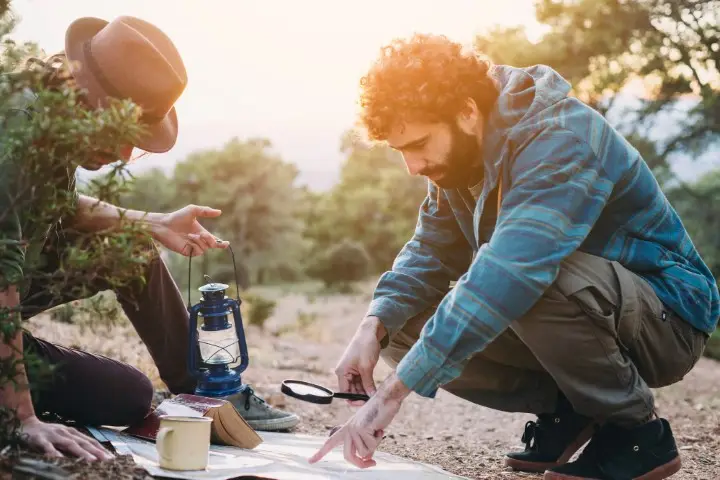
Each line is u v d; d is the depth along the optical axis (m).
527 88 2.49
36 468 1.94
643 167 2.59
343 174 95.06
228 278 58.72
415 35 2.52
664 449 2.55
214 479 2.20
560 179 2.36
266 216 96.25
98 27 2.82
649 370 2.71
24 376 2.15
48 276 2.14
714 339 12.17
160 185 91.19
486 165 2.49
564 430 3.03
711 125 14.54
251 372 6.49
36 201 2.16
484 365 2.92
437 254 2.96
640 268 2.64
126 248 2.09
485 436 4.55
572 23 14.25
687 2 13.88
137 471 2.12
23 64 2.15
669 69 14.51
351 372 2.71
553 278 2.32
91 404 2.68
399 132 2.46
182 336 3.14
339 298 52.88
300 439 3.05
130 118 2.07
